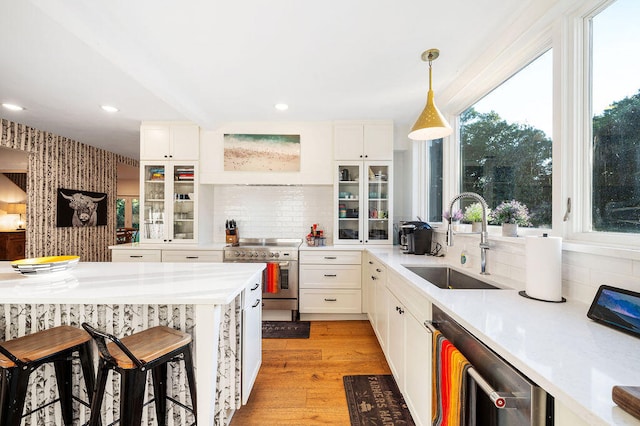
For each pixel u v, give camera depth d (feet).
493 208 7.00
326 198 13.19
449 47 6.41
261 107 10.15
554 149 4.76
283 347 8.85
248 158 11.79
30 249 12.67
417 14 5.36
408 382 5.58
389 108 10.25
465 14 5.35
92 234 15.96
